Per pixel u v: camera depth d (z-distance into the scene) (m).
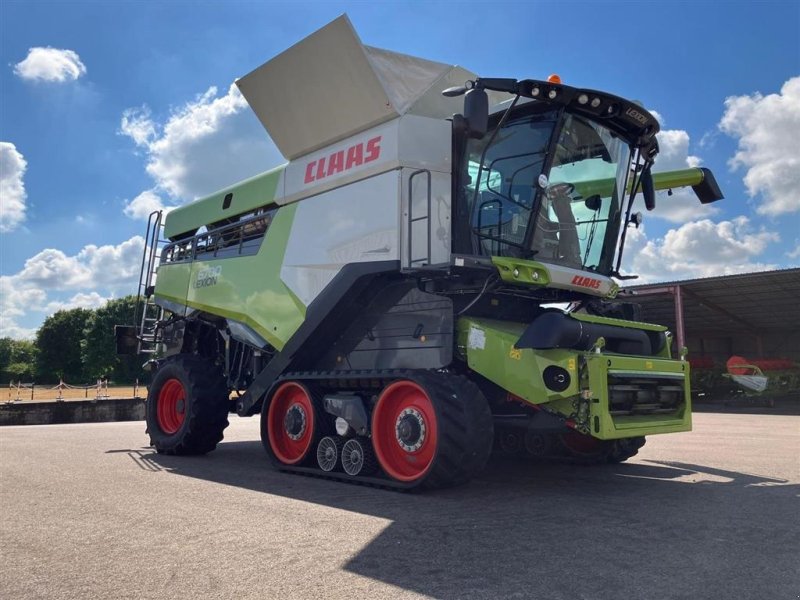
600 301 6.82
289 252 7.41
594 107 5.86
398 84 6.42
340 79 6.53
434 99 6.63
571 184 6.18
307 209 7.24
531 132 5.92
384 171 6.26
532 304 6.52
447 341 5.88
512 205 5.90
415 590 3.02
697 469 6.88
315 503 5.07
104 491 5.66
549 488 5.74
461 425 5.20
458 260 5.37
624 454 7.12
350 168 6.62
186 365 8.55
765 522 4.34
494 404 6.20
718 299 23.91
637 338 6.01
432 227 6.05
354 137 6.71
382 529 4.18
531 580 3.14
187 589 3.07
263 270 7.82
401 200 6.05
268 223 7.99
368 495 5.42
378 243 6.21
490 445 5.38
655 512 4.68
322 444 6.50
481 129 5.32
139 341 10.41
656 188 8.04
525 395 5.35
